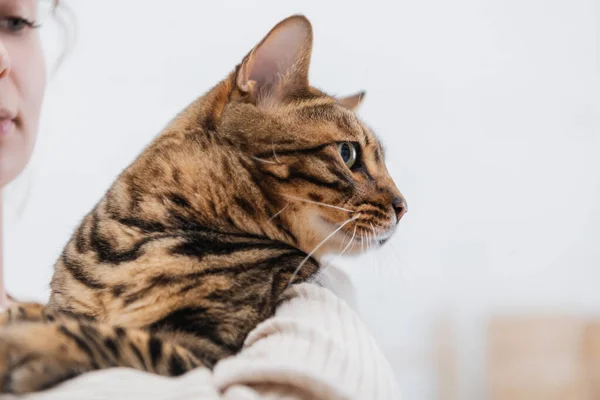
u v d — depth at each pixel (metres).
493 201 0.84
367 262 0.60
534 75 0.85
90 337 0.41
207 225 0.50
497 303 0.84
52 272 0.52
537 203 0.86
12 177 0.50
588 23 0.86
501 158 0.85
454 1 0.83
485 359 0.83
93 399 0.35
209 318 0.47
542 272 0.85
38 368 0.38
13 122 0.49
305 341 0.40
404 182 0.81
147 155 0.52
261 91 0.54
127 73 0.75
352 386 0.38
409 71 0.81
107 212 0.50
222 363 0.40
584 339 0.85
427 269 0.82
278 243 0.52
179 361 0.43
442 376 0.81
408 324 0.80
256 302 0.48
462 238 0.83
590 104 0.86
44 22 0.68
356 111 0.62
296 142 0.53
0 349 0.37
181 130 0.52
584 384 0.83
